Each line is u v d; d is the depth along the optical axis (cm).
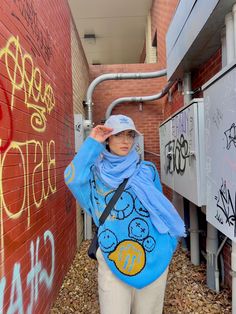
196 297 355
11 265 219
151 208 204
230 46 294
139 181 209
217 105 264
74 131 566
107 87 834
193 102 332
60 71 428
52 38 380
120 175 209
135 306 215
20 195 243
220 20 309
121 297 203
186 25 395
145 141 830
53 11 393
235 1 274
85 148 207
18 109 245
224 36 329
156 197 208
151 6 976
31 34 288
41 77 320
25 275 249
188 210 518
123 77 745
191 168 351
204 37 346
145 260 198
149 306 211
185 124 377
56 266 364
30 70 281
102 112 833
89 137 209
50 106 359
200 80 457
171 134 473
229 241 357
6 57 222
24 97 261
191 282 396
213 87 274
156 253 201
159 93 791
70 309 336
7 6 227
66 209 441
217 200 268
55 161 376
